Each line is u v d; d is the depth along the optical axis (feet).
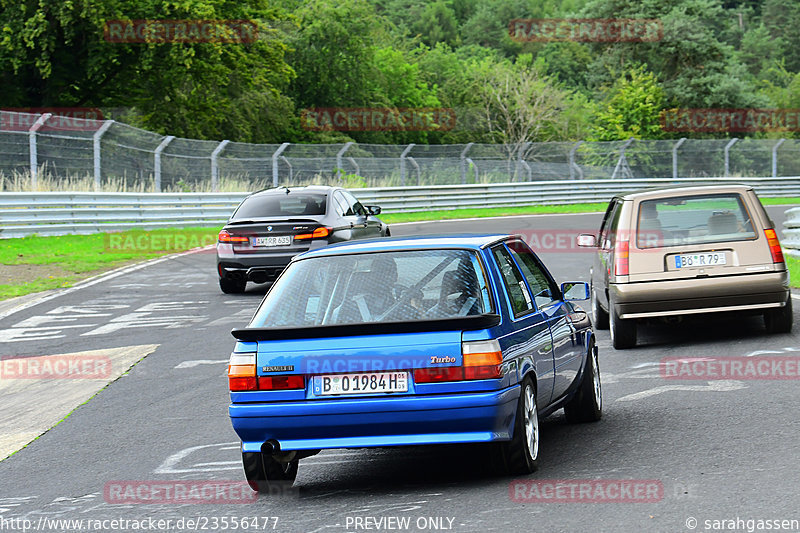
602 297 148.36
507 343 73.05
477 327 71.46
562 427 94.99
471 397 70.38
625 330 137.08
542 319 83.61
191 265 287.89
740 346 130.93
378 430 71.61
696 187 137.69
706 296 132.05
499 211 508.53
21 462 96.37
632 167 598.34
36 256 290.97
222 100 641.40
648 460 78.18
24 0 518.78
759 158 611.06
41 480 88.22
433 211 499.92
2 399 130.00
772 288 131.85
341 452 92.99
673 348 134.51
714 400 99.96
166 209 374.63
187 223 383.45
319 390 72.18
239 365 73.46
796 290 182.09
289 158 473.67
